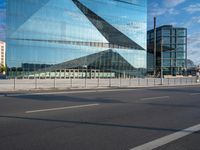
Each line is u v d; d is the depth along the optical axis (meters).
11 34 48.06
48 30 53.16
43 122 7.92
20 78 48.59
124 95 17.45
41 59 51.69
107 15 64.31
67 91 20.62
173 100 14.76
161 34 90.94
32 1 50.88
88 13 60.59
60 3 55.31
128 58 67.56
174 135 6.59
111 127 7.36
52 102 13.05
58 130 6.90
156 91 22.00
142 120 8.49
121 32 66.81
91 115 9.27
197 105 12.56
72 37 57.16
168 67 90.50
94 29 61.41
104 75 62.31
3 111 9.98
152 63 93.06
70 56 56.50
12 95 16.75
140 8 71.19
